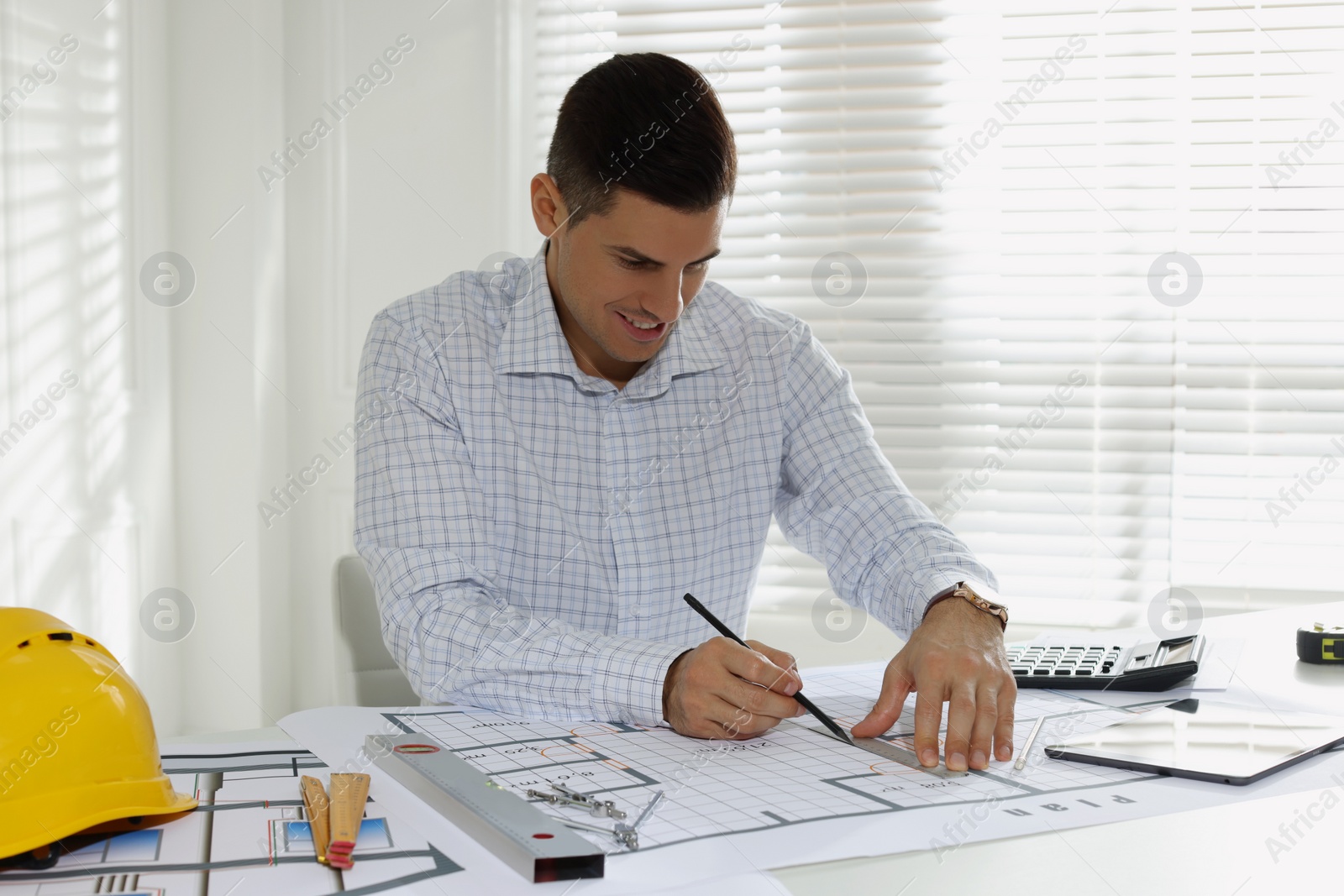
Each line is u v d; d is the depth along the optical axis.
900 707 0.83
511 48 2.15
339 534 2.21
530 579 1.14
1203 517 2.12
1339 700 0.91
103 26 1.91
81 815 0.56
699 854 0.57
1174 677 0.96
